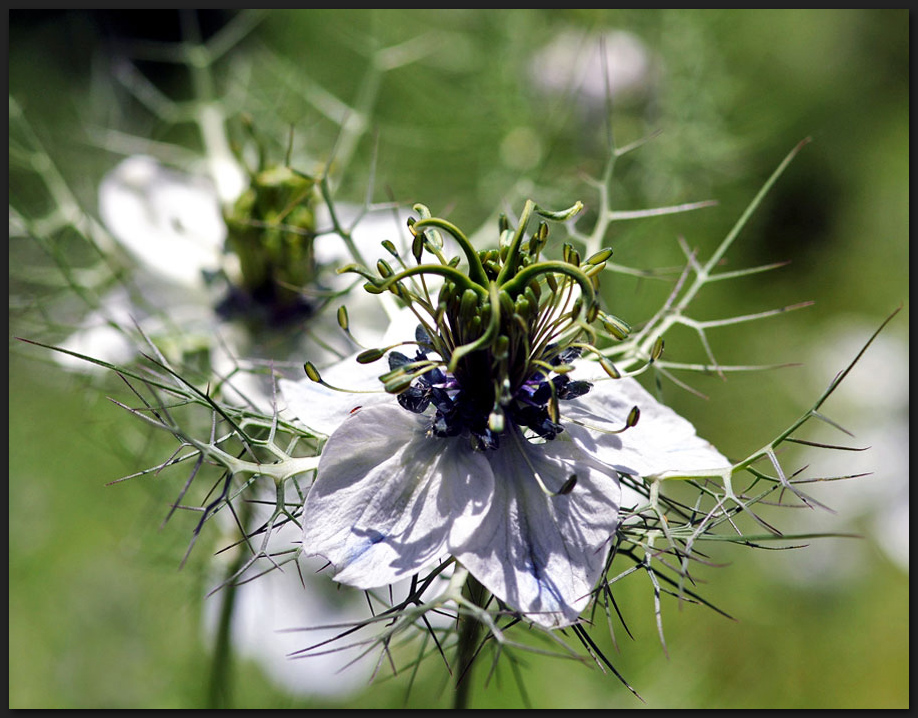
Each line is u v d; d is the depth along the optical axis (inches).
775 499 17.0
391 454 10.0
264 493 11.3
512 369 10.1
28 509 15.7
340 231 11.2
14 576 15.3
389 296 10.8
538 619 9.6
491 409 10.1
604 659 9.8
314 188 12.0
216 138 13.1
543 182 15.1
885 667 16.6
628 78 16.4
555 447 10.0
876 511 17.2
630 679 15.4
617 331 9.9
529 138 17.0
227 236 12.0
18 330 12.7
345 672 13.3
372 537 9.8
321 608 13.2
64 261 12.1
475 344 9.7
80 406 14.1
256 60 17.2
